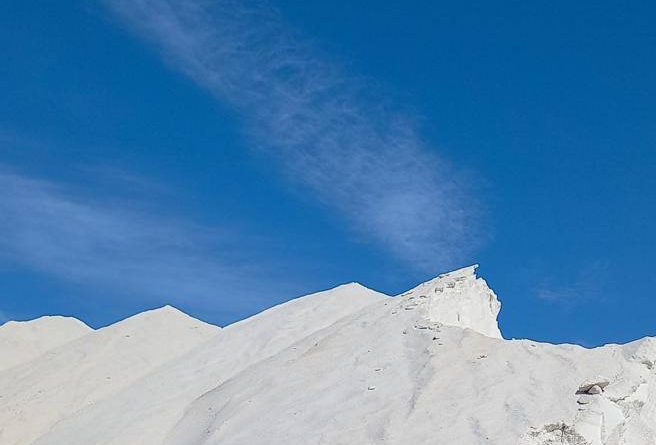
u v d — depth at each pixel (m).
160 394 44.69
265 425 36.06
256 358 46.75
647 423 35.53
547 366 37.50
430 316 43.22
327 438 33.84
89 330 62.09
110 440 40.34
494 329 47.25
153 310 57.81
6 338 58.41
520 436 32.09
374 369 38.84
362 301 51.91
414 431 33.22
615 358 38.31
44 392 47.91
